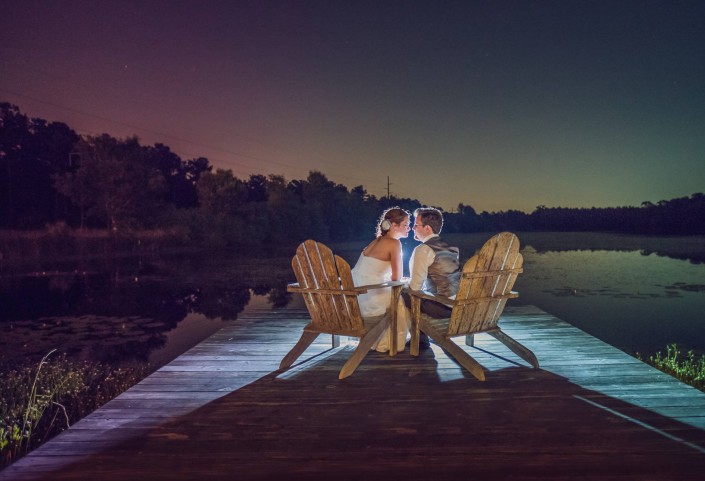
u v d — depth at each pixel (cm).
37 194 3584
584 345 436
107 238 2780
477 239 5841
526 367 373
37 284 1595
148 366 734
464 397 314
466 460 234
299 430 270
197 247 3344
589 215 8575
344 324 364
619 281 1866
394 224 392
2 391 531
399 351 413
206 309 1234
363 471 225
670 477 216
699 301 1395
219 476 222
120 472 227
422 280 374
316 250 350
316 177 5072
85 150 3062
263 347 443
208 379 356
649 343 902
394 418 284
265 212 4166
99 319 1104
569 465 228
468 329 365
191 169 5722
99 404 542
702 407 295
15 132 3716
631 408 294
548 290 1620
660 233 7144
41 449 250
